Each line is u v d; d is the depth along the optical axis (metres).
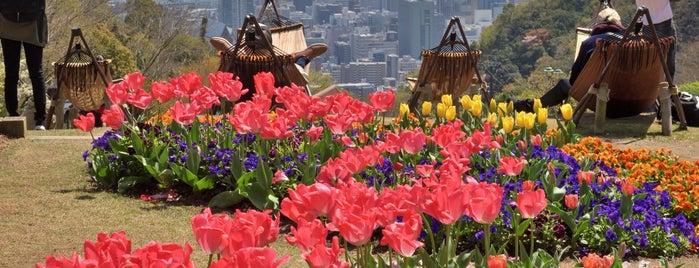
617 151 8.16
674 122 10.94
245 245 3.16
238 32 10.48
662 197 6.35
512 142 7.59
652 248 5.68
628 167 7.49
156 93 7.46
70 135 9.83
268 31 11.23
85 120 7.54
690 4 46.19
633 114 10.98
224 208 6.79
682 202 6.40
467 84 11.05
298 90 7.47
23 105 22.00
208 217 3.33
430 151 7.22
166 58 42.31
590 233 5.72
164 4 42.09
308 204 3.57
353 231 3.38
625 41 10.12
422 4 166.75
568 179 6.42
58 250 5.65
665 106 10.12
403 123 8.25
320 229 3.40
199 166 7.20
